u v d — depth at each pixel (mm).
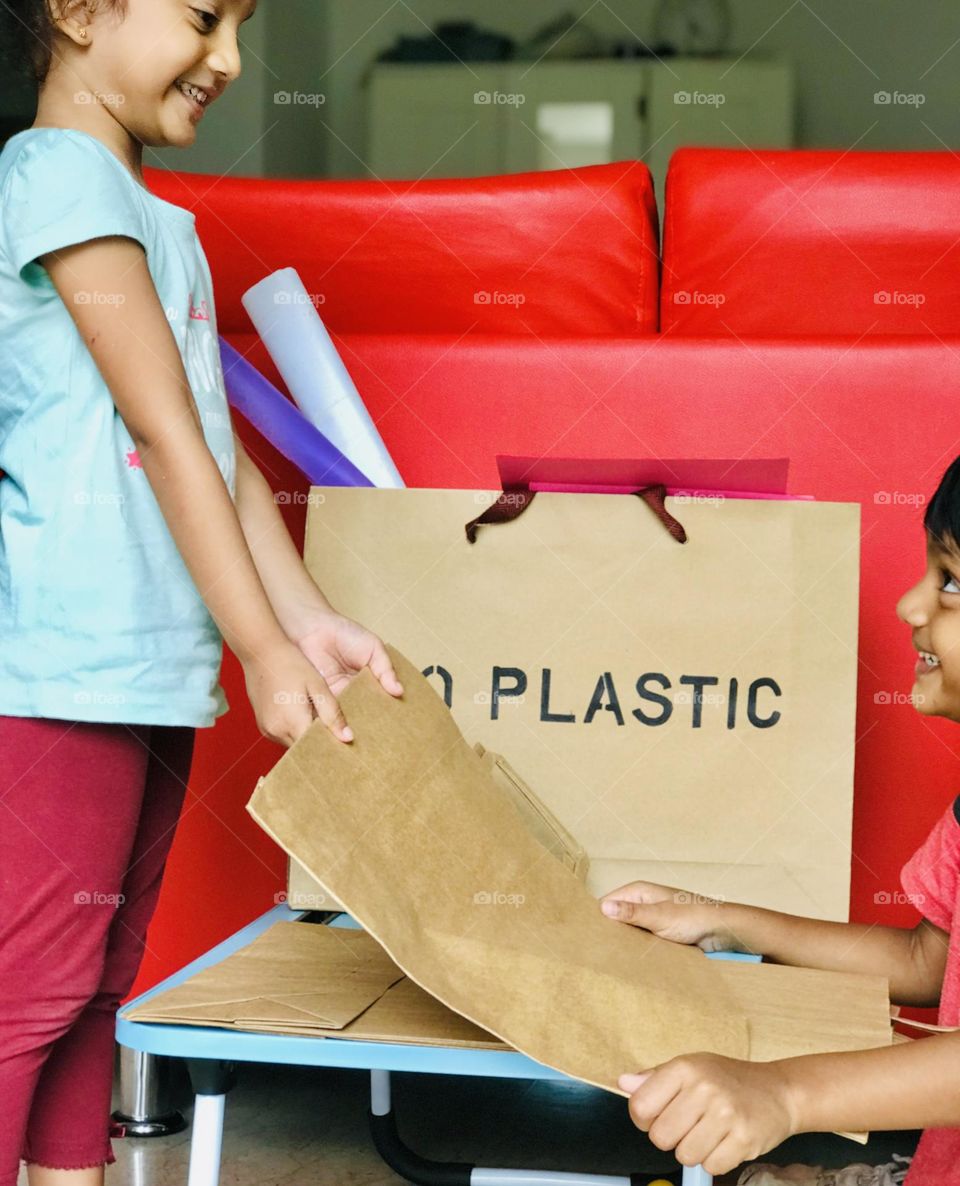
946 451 1380
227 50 1061
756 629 1069
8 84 3971
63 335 1014
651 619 1075
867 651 1385
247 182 1628
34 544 1010
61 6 1032
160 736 1139
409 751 861
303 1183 1356
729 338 1412
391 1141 1334
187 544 952
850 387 1393
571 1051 749
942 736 1374
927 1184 943
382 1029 793
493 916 822
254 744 1452
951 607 960
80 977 1001
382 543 1104
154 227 1062
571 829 1064
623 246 1605
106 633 1005
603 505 1084
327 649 1053
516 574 1088
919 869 1027
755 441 1405
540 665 1081
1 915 982
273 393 1278
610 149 5883
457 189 1615
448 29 5836
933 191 1578
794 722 1063
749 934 985
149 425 966
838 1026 833
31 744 995
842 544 1073
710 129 5820
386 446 1446
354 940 965
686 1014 794
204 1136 819
